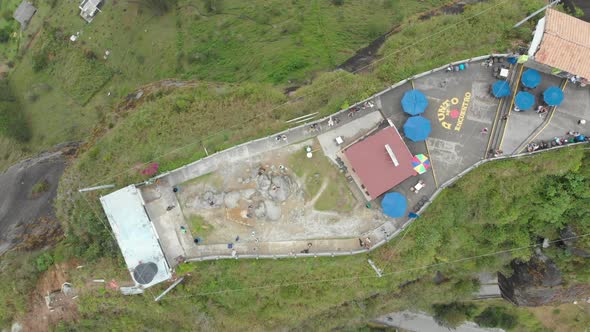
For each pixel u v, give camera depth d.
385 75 31.80
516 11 32.47
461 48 32.00
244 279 32.41
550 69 28.81
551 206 30.78
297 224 30.61
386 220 30.52
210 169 30.73
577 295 37.28
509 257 35.41
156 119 34.19
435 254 33.47
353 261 31.27
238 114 33.03
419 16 37.25
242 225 30.59
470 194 31.00
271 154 30.73
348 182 30.50
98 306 32.38
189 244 30.75
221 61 42.09
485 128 29.84
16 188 40.22
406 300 38.62
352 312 37.84
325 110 30.98
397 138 28.84
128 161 32.69
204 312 33.28
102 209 31.64
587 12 32.12
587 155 29.36
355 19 39.91
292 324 36.59
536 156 29.55
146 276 28.33
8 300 33.03
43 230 36.19
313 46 39.34
